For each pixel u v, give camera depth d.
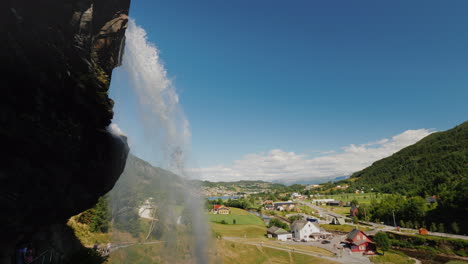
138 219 34.31
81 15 10.03
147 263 28.94
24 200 9.12
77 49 10.15
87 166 12.38
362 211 120.38
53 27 8.75
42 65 8.43
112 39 12.62
